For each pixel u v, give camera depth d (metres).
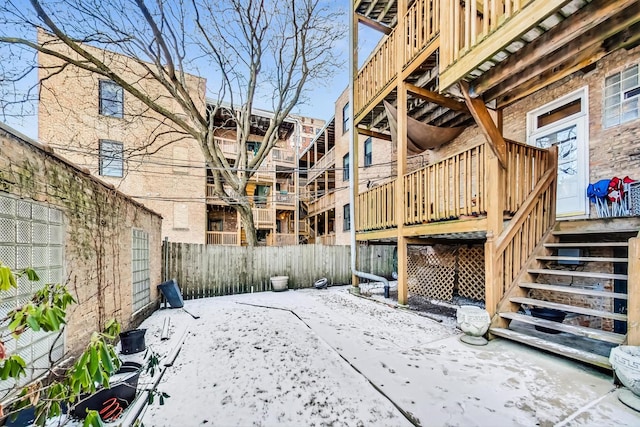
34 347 2.28
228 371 2.97
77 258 2.97
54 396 1.42
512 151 3.97
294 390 2.55
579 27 2.56
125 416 2.11
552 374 2.74
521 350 3.38
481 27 3.90
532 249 4.13
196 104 12.52
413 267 7.88
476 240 6.10
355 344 3.69
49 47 9.97
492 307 3.71
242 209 9.45
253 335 4.21
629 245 2.54
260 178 16.56
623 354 2.28
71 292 2.83
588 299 4.33
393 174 8.27
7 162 2.04
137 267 5.07
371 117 8.32
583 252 4.31
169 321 4.93
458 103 5.73
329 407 2.28
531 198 4.10
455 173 4.48
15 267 2.13
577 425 1.96
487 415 2.10
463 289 6.52
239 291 8.40
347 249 10.08
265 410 2.25
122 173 11.16
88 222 3.22
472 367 2.92
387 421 2.09
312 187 20.27
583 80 4.53
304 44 8.70
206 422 2.10
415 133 6.84
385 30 7.80
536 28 2.73
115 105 11.20
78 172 3.02
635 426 1.95
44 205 2.48
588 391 2.41
